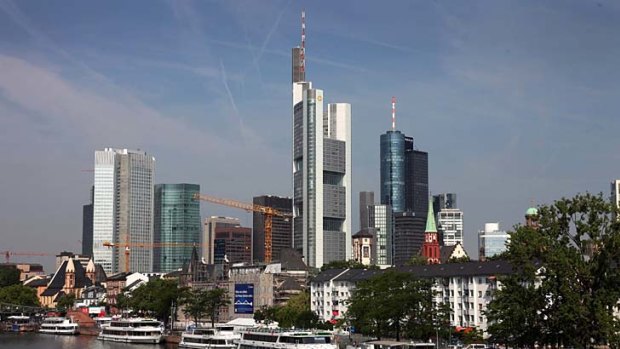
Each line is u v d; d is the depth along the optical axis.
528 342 128.25
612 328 115.56
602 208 125.62
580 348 121.06
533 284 127.56
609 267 123.62
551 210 129.75
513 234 130.00
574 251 124.19
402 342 179.88
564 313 117.94
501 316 131.00
